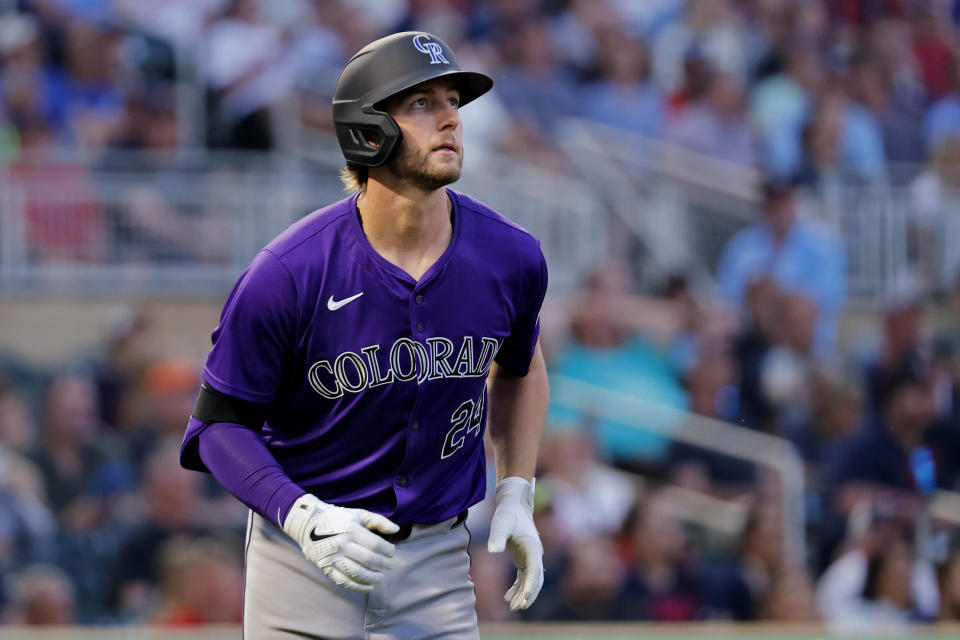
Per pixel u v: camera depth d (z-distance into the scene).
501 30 38.88
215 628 26.25
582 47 39.38
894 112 41.03
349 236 9.16
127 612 27.64
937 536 32.19
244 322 9.02
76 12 35.38
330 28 37.44
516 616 27.61
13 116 34.41
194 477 28.66
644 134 38.81
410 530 9.59
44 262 33.31
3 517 28.00
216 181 34.41
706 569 29.88
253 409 9.23
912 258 38.19
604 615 28.19
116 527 28.47
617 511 30.02
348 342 9.12
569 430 30.64
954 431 33.97
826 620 30.69
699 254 37.56
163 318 33.59
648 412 33.31
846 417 33.66
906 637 25.11
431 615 9.68
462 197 9.62
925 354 34.75
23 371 32.12
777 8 41.06
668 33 40.12
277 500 8.91
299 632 9.47
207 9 36.22
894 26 42.00
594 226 36.53
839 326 36.81
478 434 9.90
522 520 9.99
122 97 35.31
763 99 39.94
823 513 32.34
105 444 29.81
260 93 35.81
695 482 32.75
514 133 37.69
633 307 35.16
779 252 36.41
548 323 34.41
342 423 9.33
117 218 33.69
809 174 38.75
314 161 35.81
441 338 9.27
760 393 34.28
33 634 23.34
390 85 8.85
